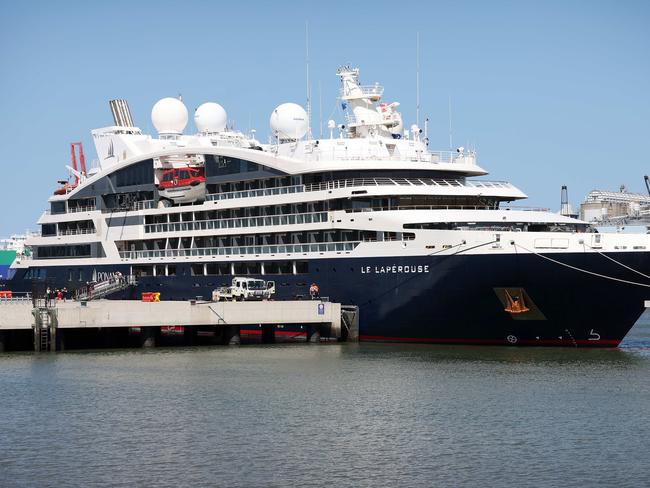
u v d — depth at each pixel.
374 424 58.56
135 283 108.81
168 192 106.62
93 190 114.00
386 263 88.81
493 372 74.94
